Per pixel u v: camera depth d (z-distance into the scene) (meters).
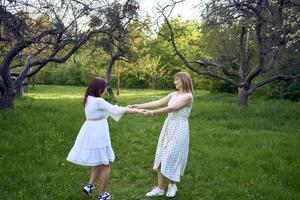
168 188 6.29
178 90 6.23
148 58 50.00
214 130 12.01
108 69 22.44
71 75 62.38
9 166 7.18
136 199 6.25
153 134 11.29
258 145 9.78
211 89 33.53
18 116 12.25
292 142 10.12
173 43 18.17
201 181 7.06
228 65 25.55
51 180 6.60
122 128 11.88
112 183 6.97
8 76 13.88
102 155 5.69
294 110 17.17
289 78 18.11
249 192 6.35
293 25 14.41
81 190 6.29
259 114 15.86
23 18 12.52
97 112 5.76
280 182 6.83
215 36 23.61
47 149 8.43
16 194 5.89
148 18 18.53
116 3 15.02
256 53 22.41
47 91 44.62
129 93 43.28
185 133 5.98
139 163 8.19
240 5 15.22
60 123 11.40
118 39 16.88
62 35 14.16
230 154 8.66
